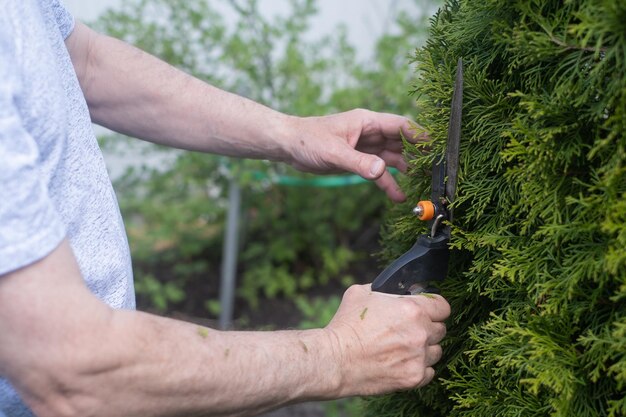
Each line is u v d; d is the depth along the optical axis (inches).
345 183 134.0
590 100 43.7
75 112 50.8
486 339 50.2
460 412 53.0
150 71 69.9
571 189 45.5
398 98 131.6
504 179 50.6
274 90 142.5
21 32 41.5
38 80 42.5
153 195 154.1
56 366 40.7
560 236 45.4
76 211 48.7
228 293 137.3
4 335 40.2
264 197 148.2
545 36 43.3
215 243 155.0
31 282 39.4
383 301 51.9
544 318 46.1
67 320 40.4
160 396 43.8
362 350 50.4
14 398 49.1
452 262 56.5
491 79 52.5
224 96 70.9
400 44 144.6
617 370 41.4
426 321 51.6
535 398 48.2
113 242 52.7
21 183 38.8
